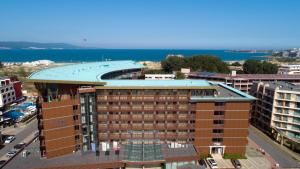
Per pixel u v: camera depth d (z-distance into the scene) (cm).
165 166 7188
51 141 7106
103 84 7675
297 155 8656
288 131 9806
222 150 8275
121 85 7894
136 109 7931
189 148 7825
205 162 7850
